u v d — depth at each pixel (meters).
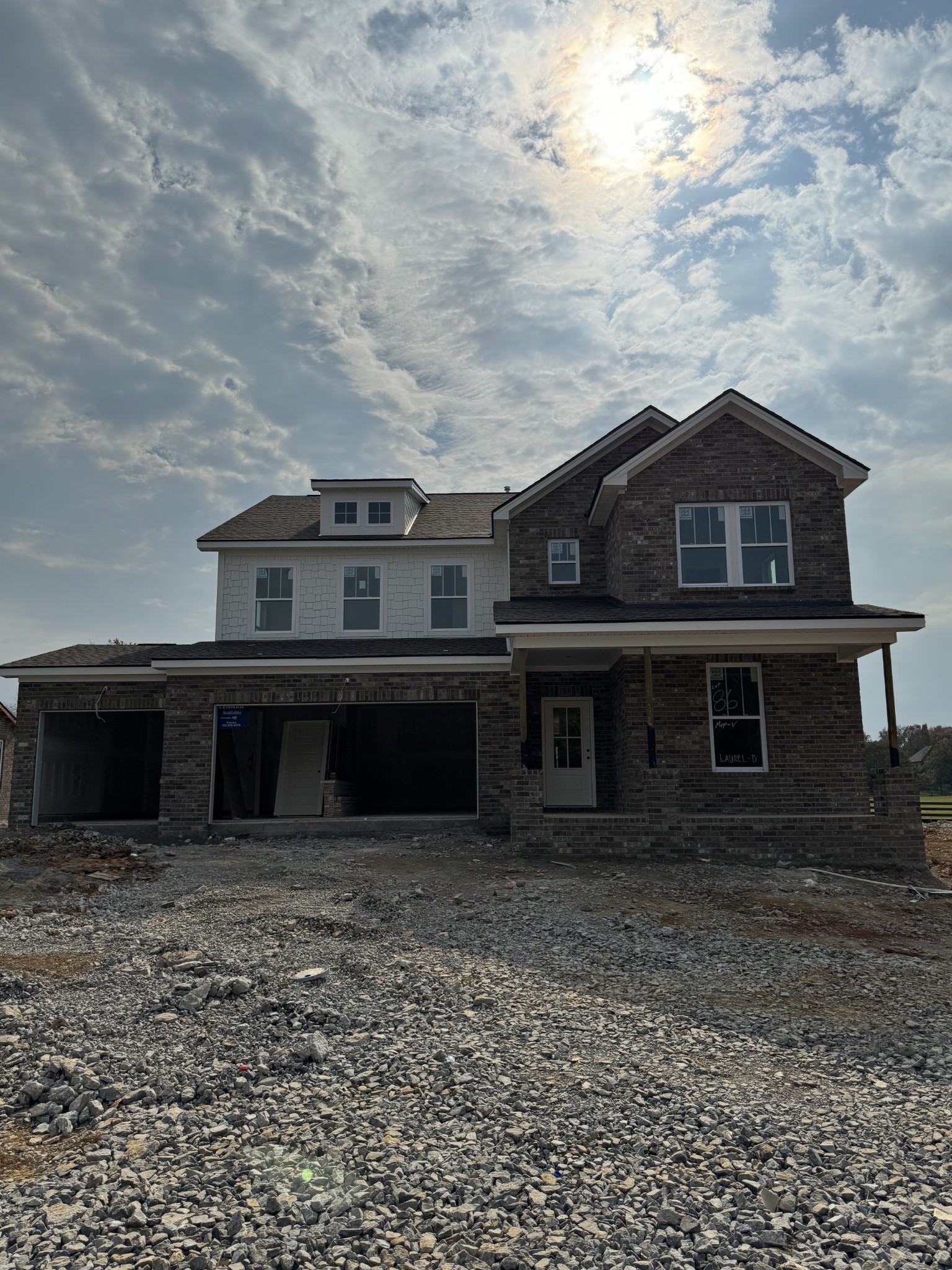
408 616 20.47
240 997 7.20
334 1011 6.87
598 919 10.09
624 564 16.56
